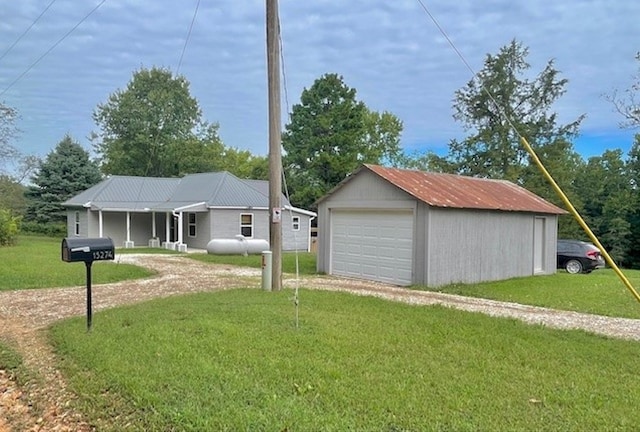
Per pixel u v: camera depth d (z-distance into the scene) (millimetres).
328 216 15781
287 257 21578
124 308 8398
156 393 4328
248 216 26625
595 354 5980
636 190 35594
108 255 6824
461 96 37281
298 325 6777
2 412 4473
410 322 7258
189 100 47125
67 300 9773
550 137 35156
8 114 25500
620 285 13656
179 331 6418
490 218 14531
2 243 24031
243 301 8680
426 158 47031
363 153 39906
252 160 52844
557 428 3734
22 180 35062
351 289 11555
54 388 4820
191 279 13086
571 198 33531
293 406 4031
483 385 4621
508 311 9297
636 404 4277
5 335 6984
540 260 16781
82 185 36781
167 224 26812
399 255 13633
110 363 5137
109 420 4012
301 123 38969
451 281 13375
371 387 4484
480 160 36594
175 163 46250
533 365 5363
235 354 5406
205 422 3768
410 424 3744
